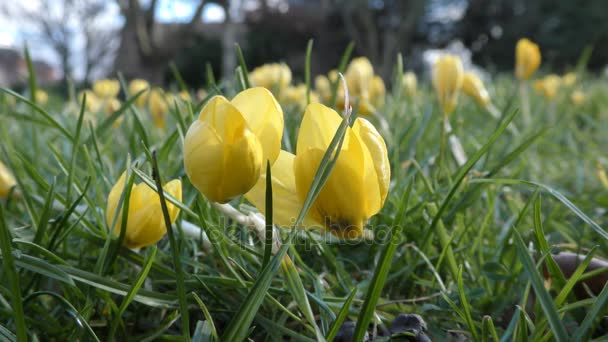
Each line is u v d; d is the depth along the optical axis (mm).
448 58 525
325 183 246
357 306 307
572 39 6766
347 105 244
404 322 290
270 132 250
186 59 6355
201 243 339
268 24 7492
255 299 235
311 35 7547
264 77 694
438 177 446
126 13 3629
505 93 1200
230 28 3914
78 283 300
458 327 303
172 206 302
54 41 5129
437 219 334
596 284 302
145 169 378
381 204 253
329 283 345
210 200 247
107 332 298
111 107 811
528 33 7246
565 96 1051
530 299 305
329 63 7539
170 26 3836
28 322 280
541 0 7059
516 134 652
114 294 317
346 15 6949
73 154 338
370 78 574
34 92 484
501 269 336
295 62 7559
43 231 305
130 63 3723
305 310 241
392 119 654
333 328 246
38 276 293
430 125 635
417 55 8148
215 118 240
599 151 718
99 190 341
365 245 378
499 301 317
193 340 249
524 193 556
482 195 465
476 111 952
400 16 6848
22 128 701
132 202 300
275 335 278
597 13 6625
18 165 445
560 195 283
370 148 249
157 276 326
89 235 324
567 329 290
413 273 346
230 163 237
